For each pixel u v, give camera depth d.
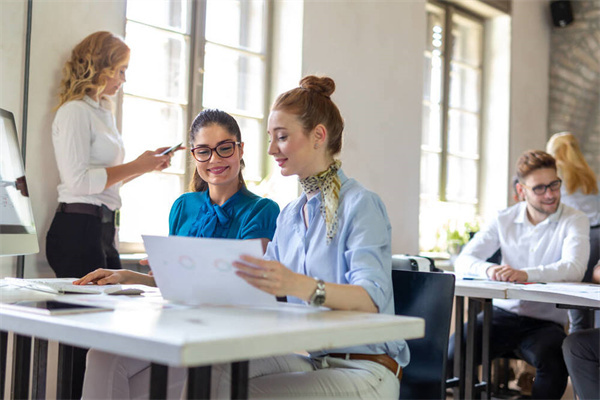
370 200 1.66
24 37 2.93
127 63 3.07
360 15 4.51
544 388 3.00
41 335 1.20
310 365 1.70
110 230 3.03
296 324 1.20
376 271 1.54
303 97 1.69
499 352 3.21
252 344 1.06
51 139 3.04
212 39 4.02
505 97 6.07
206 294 1.38
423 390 1.76
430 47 5.57
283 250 1.80
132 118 3.66
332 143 1.72
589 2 6.37
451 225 5.29
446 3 5.71
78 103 2.91
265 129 4.28
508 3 6.06
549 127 6.58
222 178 2.22
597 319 3.20
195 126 2.25
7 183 2.07
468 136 6.04
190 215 2.33
